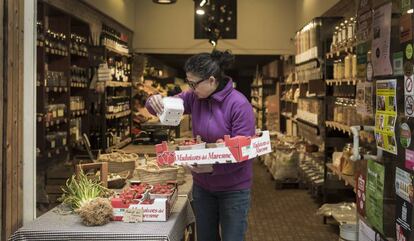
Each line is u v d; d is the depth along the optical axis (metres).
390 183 2.40
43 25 4.93
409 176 2.15
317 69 6.56
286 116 9.68
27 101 2.54
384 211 2.48
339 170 5.13
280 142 8.06
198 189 2.69
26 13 2.53
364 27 2.97
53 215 2.60
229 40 10.16
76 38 6.32
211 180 2.56
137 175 3.32
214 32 9.58
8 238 2.38
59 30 5.71
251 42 10.15
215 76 2.43
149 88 9.52
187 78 2.46
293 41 9.99
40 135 4.96
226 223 2.58
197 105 2.65
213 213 2.67
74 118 6.35
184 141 2.62
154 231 2.27
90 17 7.02
